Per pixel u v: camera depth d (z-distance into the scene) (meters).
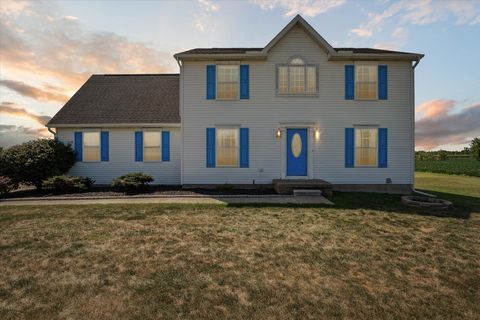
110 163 13.23
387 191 11.73
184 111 11.87
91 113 13.52
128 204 8.62
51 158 11.81
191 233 5.79
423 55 11.34
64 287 3.60
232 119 11.84
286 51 11.77
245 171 11.90
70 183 10.91
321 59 11.77
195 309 3.13
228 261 4.42
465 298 3.46
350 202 8.92
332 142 11.79
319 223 6.54
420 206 8.27
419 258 4.63
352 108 11.77
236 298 3.36
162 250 4.86
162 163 13.20
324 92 11.77
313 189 10.25
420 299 3.42
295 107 11.80
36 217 7.04
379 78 11.73
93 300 3.30
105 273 4.00
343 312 3.12
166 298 3.35
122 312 3.07
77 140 13.22
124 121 13.04
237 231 5.93
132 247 5.00
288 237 5.57
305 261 4.45
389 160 11.77
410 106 11.72
